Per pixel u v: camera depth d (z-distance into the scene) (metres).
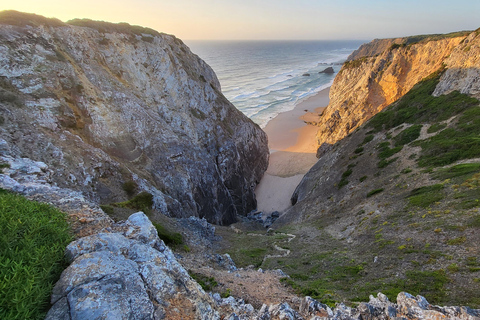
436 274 13.88
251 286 13.89
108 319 5.81
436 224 18.81
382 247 19.28
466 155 27.41
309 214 36.91
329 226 29.59
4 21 27.12
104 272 6.77
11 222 7.20
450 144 30.09
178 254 18.55
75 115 28.53
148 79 42.19
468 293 11.88
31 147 21.80
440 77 43.25
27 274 5.81
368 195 30.91
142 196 24.61
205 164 42.88
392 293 12.98
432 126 36.28
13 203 9.09
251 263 22.20
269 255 23.92
